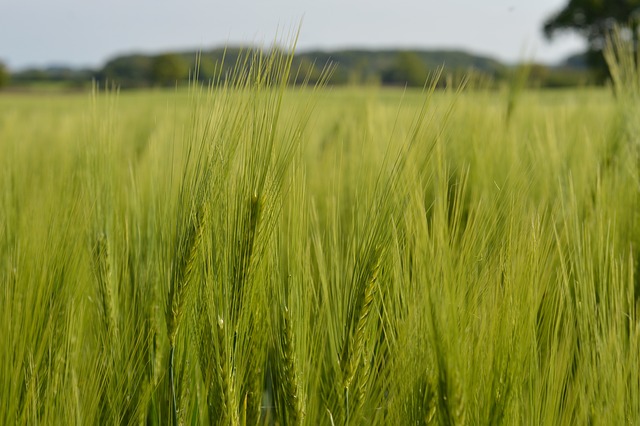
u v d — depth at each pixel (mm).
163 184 2240
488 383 1623
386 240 1721
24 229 2379
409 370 1722
